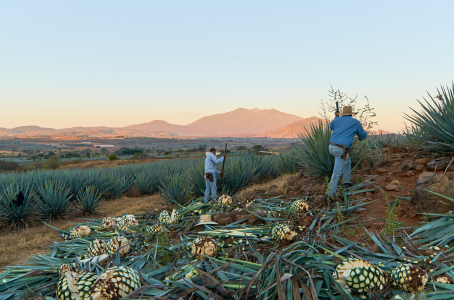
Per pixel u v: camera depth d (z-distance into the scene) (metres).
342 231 3.88
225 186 9.53
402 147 6.83
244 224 4.87
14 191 8.86
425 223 3.58
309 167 6.88
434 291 2.29
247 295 2.22
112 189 13.02
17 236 6.84
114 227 5.92
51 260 4.36
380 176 5.59
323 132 6.51
